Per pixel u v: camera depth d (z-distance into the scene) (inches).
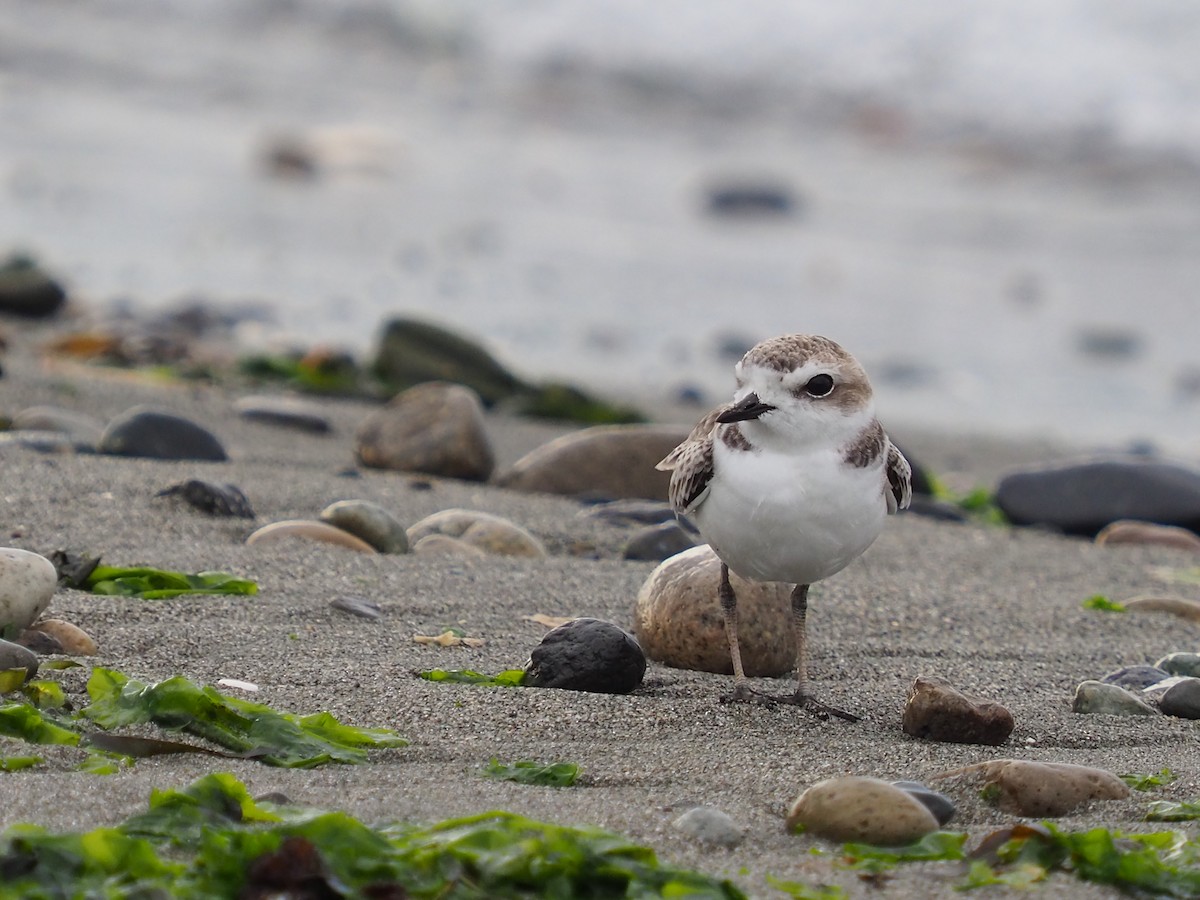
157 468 438.9
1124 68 1624.0
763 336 981.8
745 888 177.9
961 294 1159.0
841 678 295.3
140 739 216.7
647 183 1557.6
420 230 1272.1
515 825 183.0
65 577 314.0
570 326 984.9
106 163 1395.2
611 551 412.5
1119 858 183.2
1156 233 1390.3
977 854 190.4
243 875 166.4
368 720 242.5
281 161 1440.7
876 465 246.2
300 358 746.8
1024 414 831.7
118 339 703.7
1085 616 362.9
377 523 375.6
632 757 230.5
